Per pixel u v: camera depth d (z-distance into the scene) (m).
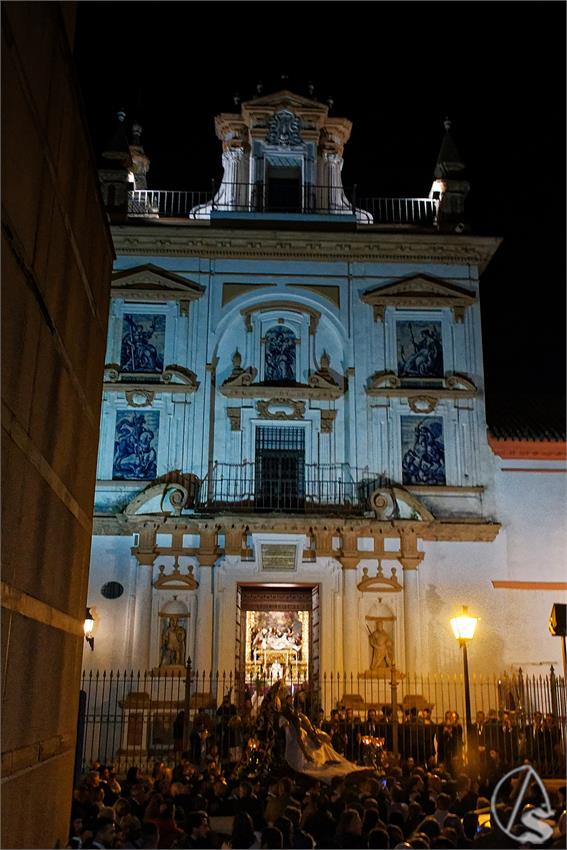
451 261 33.00
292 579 29.23
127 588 29.23
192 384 31.20
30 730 8.76
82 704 18.77
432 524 29.75
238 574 29.20
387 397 31.53
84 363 11.21
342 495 30.52
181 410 31.09
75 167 9.97
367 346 32.06
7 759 7.84
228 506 30.09
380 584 29.27
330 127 36.66
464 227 33.53
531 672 29.36
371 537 29.70
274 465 31.12
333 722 22.89
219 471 30.75
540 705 28.94
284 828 10.70
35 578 8.87
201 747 22.47
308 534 29.48
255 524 29.17
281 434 31.50
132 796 14.46
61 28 8.92
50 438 9.33
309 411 31.58
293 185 36.09
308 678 29.92
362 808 12.23
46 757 9.45
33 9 7.80
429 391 31.50
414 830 11.77
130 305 32.22
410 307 32.44
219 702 27.97
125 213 33.44
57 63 8.84
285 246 32.84
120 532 29.69
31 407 8.41
